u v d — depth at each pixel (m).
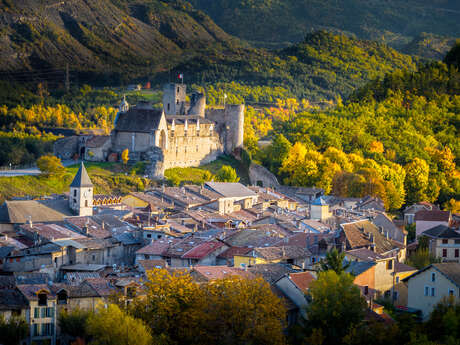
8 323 115.31
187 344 113.69
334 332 120.00
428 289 139.75
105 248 165.38
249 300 116.12
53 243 156.75
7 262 146.75
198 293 118.00
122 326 109.25
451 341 114.12
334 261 136.75
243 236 170.50
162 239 168.62
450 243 191.75
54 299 121.00
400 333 119.19
